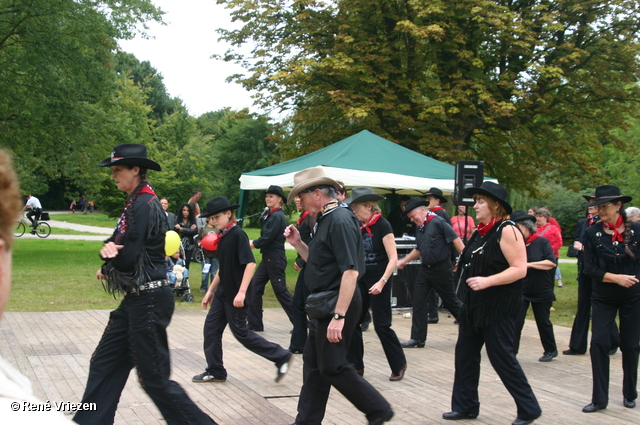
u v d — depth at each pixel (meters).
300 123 20.38
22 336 7.43
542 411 5.13
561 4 18.25
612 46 18.88
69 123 18.27
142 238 3.55
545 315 7.10
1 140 18.02
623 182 25.64
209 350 5.68
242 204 12.53
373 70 17.89
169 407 3.64
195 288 12.77
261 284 8.53
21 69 17.23
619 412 5.13
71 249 21.19
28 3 16.72
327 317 3.87
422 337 7.80
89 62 18.14
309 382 4.09
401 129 18.02
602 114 19.70
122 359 3.70
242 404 5.04
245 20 19.52
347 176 10.44
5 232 1.16
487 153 20.58
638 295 5.09
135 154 3.73
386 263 5.97
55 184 57.41
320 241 3.97
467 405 4.80
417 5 16.66
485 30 17.92
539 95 18.61
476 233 4.81
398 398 5.43
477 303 4.57
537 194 21.47
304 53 18.88
